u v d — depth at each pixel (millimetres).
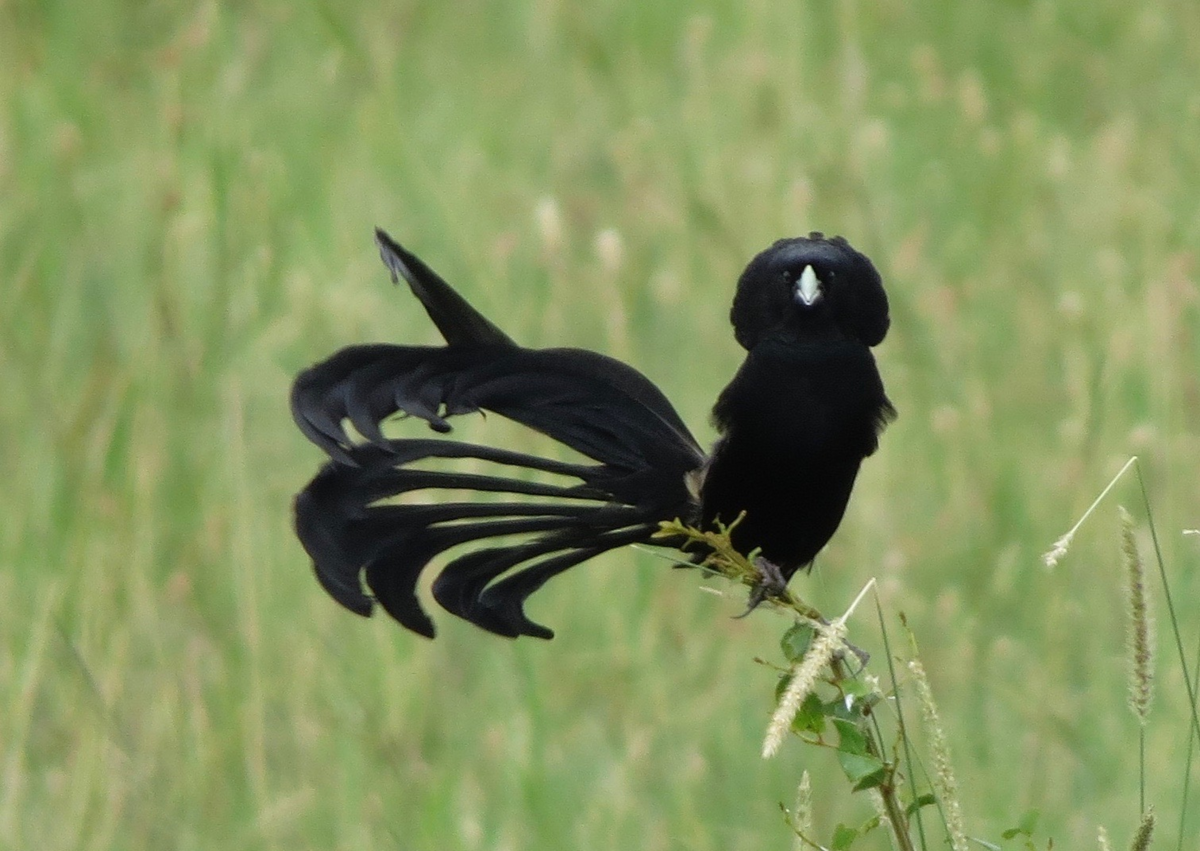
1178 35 18047
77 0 18141
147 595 10969
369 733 10352
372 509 7387
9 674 10500
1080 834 9898
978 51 18125
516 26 18766
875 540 11891
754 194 15227
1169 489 11875
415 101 17844
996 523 11930
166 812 9883
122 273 14250
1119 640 11227
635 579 11484
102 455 11633
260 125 15922
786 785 10281
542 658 11070
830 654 5938
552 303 13742
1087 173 15898
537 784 10078
